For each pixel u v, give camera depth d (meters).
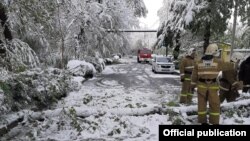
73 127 7.77
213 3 27.02
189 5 29.69
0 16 13.65
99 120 8.10
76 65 24.72
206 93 7.72
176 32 36.81
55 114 8.65
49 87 11.74
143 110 8.83
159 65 30.62
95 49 33.91
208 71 7.70
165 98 13.81
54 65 22.47
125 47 42.22
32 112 8.96
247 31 33.81
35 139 7.21
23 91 9.96
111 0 35.44
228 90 10.55
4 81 9.14
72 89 16.03
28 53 14.36
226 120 8.22
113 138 7.14
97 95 14.59
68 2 21.80
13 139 7.28
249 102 9.29
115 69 36.84
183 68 11.83
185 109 8.76
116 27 36.19
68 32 30.09
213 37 32.19
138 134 7.37
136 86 19.73
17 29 14.85
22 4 13.38
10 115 8.61
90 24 32.12
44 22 14.73
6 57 11.89
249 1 25.73
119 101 12.63
